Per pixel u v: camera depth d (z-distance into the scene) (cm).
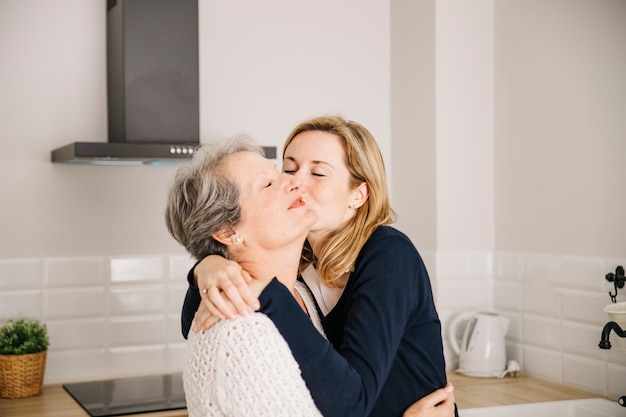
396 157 346
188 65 284
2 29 290
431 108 320
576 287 280
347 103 341
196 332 146
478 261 325
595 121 272
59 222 298
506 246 319
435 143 319
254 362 137
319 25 336
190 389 146
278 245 153
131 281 307
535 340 301
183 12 283
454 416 177
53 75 296
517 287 311
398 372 165
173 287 312
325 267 168
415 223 334
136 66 278
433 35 318
